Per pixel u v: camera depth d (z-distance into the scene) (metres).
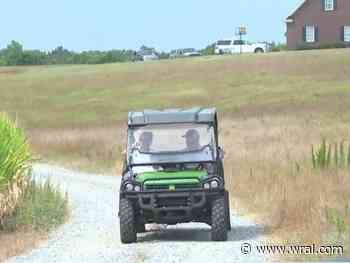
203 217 21.55
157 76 107.06
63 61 172.75
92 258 18.91
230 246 19.72
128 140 22.36
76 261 18.62
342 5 122.81
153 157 21.88
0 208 24.45
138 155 21.97
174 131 22.31
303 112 74.00
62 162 49.91
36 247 21.22
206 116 22.36
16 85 111.25
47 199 27.72
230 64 107.25
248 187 29.84
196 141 22.12
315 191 25.34
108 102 95.44
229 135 55.59
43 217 25.50
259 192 28.17
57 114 90.81
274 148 43.41
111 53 171.88
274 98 86.12
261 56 109.50
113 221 25.92
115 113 88.94
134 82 105.62
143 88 101.69
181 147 22.08
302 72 99.62
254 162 37.44
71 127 76.12
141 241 21.75
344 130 53.12
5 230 24.27
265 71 101.75
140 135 22.31
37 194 27.88
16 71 126.75
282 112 75.94
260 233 21.83
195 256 18.34
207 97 92.50
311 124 60.31
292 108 78.25
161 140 22.23
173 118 22.39
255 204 26.78
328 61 102.81
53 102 98.94
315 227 19.72
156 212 20.98
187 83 101.12
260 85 95.12
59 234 23.48
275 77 98.44
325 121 62.88
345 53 106.75
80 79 110.75
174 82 102.81
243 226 23.28
